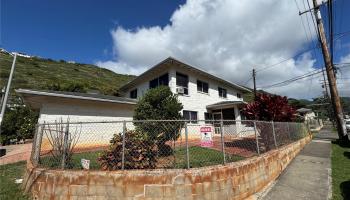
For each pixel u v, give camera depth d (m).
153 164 5.34
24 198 5.04
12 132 17.64
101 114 12.73
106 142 12.52
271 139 8.21
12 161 9.23
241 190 5.17
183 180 4.51
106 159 5.10
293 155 9.88
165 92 9.19
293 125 12.16
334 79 14.51
